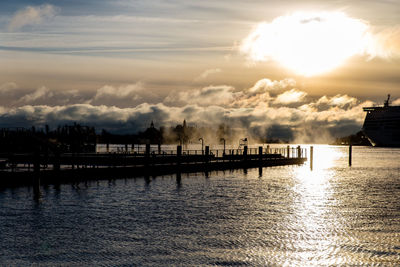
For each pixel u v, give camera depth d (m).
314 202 46.81
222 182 63.44
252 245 29.41
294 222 36.28
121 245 28.92
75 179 54.34
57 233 31.56
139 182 59.44
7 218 35.91
